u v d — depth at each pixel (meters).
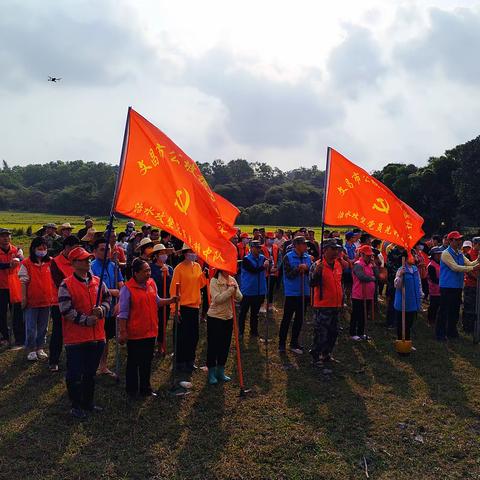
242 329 10.23
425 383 7.38
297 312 8.83
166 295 8.79
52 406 6.27
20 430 5.59
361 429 5.84
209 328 7.20
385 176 47.09
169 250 9.64
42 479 4.66
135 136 6.10
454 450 5.39
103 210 81.12
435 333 10.18
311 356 8.60
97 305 5.78
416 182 43.50
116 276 7.62
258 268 9.94
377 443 5.54
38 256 8.12
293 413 6.23
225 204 11.53
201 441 5.45
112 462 4.97
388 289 10.87
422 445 5.50
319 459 5.16
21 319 9.06
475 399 6.80
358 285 9.69
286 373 7.74
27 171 130.00
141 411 6.17
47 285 8.16
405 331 9.12
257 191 86.56
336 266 8.15
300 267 8.63
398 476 4.89
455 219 44.38
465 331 10.63
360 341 9.68
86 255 5.80
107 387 6.95
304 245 8.77
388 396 6.86
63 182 117.00
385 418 6.14
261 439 5.53
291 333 9.68
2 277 9.00
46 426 5.71
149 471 4.83
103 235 8.14
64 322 5.86
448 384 7.35
